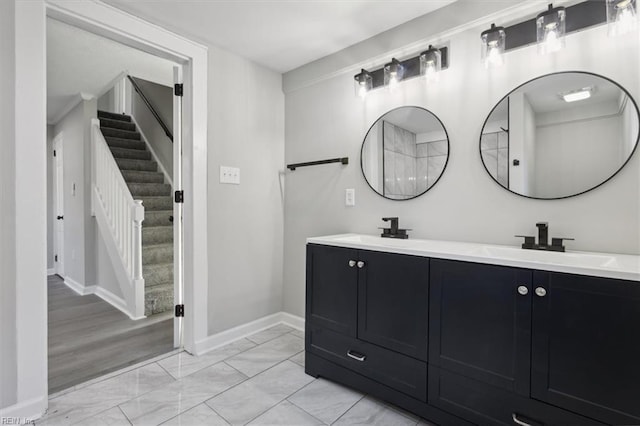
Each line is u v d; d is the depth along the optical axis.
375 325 1.67
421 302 1.51
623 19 1.31
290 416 1.58
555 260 1.31
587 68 1.47
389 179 2.16
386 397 1.64
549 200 1.57
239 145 2.49
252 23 2.04
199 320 2.24
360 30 2.13
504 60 1.69
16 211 1.48
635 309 1.04
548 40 1.46
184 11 1.91
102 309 3.20
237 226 2.49
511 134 1.67
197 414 1.59
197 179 2.21
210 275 2.31
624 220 1.40
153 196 4.27
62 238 4.52
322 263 1.92
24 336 1.50
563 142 1.54
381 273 1.65
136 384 1.85
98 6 1.75
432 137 1.96
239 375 1.96
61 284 4.20
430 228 1.98
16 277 1.48
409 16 1.97
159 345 2.38
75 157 4.00
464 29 1.82
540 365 1.21
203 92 2.23
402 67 2.03
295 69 2.70
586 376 1.12
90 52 2.76
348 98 2.39
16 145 1.48
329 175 2.51
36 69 1.53
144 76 3.32
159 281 3.31
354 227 2.36
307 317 2.00
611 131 1.42
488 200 1.75
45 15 1.57
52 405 1.64
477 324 1.35
